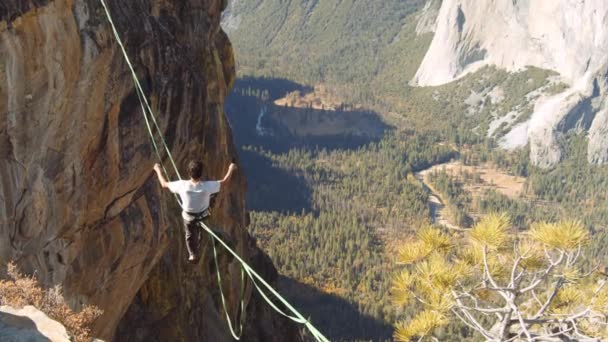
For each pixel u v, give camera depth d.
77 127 13.93
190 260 10.61
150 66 16.89
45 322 8.50
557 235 13.19
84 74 13.94
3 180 12.67
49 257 13.73
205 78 25.08
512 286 13.88
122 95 15.41
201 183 10.54
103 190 15.07
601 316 13.56
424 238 15.09
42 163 13.33
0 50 12.19
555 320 14.04
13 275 11.33
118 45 15.15
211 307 24.89
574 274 13.56
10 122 12.65
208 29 26.17
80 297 15.02
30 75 12.74
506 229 14.17
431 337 14.73
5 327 8.20
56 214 13.74
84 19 13.97
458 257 15.25
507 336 14.48
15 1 12.25
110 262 15.88
